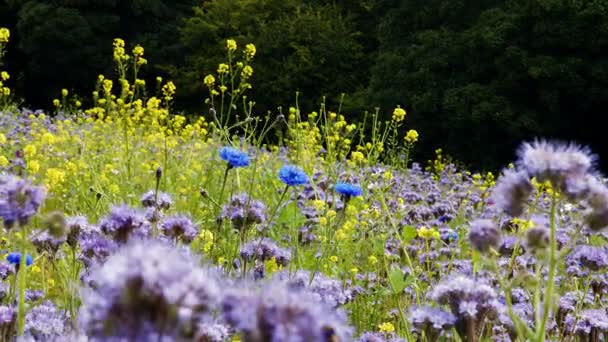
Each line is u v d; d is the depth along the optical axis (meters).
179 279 0.96
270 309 0.99
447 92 20.44
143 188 6.19
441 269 4.15
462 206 7.03
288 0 26.59
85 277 2.58
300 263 3.96
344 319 2.67
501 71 20.19
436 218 6.75
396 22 23.64
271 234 4.72
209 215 5.21
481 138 20.44
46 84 28.75
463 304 2.04
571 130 21.05
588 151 1.90
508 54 19.73
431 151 21.41
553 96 19.59
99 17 27.59
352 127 7.88
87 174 6.26
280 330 0.97
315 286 2.84
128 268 0.95
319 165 7.64
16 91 29.23
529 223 3.33
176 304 0.94
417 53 21.59
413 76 21.22
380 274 4.45
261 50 24.31
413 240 5.11
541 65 19.61
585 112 20.73
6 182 1.91
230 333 1.95
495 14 21.14
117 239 2.63
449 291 2.11
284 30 24.59
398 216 5.62
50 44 27.27
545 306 1.95
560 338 3.06
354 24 26.53
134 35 28.75
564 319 3.27
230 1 25.56
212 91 7.71
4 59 29.59
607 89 19.73
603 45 19.91
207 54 25.19
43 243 2.93
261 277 3.17
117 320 0.94
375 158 6.79
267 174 6.27
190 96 24.67
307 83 24.02
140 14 28.67
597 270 3.16
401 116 7.63
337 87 24.34
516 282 2.02
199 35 25.31
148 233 2.70
